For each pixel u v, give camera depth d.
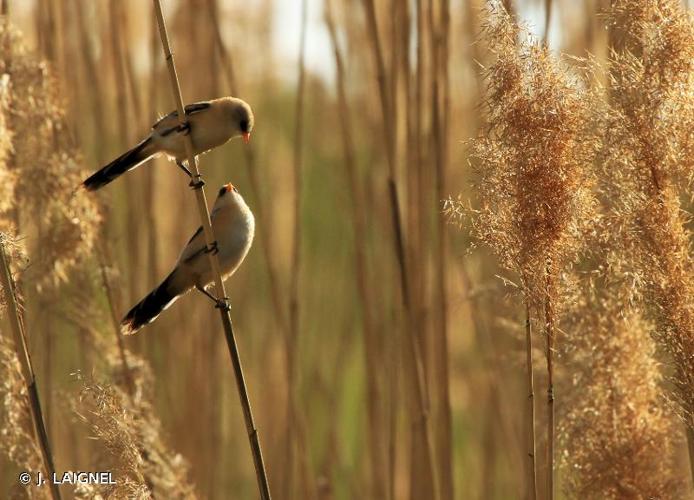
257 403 12.35
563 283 5.97
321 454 12.48
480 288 9.21
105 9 10.96
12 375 6.62
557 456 7.19
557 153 5.78
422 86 9.29
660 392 6.58
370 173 10.84
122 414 6.43
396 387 9.85
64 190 7.93
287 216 13.45
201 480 10.62
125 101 10.23
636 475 6.59
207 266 7.64
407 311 8.85
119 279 8.73
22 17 10.48
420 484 8.90
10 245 6.24
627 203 5.86
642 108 5.76
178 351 11.04
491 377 10.08
